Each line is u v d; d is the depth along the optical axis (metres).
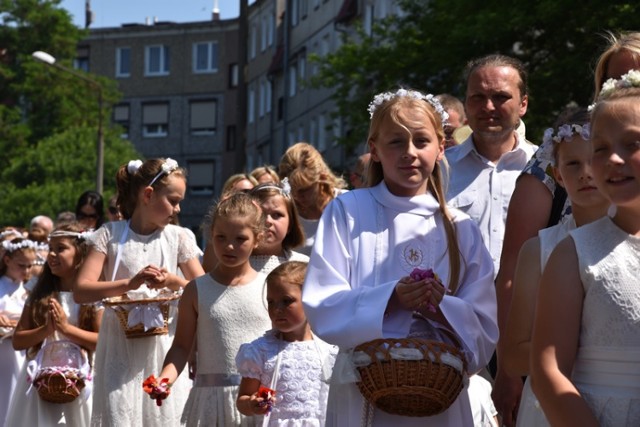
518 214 5.46
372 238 4.89
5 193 48.75
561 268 3.79
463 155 6.92
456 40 20.39
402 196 4.94
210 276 6.94
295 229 7.44
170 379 6.62
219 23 71.31
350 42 26.62
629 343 3.71
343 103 26.75
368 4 39.59
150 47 73.06
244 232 6.79
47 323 8.39
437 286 4.56
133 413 7.50
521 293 4.48
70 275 8.71
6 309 10.11
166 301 7.46
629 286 3.71
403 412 4.58
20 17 57.22
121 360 7.55
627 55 4.94
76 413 8.46
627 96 3.65
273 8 55.66
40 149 49.56
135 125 73.06
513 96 6.81
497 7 20.03
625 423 3.70
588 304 3.75
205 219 8.09
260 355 6.34
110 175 49.66
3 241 10.49
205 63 71.75
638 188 3.62
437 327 4.75
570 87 19.03
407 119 4.86
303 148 8.55
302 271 6.29
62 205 47.88
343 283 4.82
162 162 7.79
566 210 5.41
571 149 4.52
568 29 19.19
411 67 23.23
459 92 21.33
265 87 57.41
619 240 3.76
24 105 57.25
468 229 4.95
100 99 40.16
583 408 3.61
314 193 8.38
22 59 56.94
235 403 6.73
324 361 6.18
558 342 3.74
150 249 7.79
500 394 5.30
